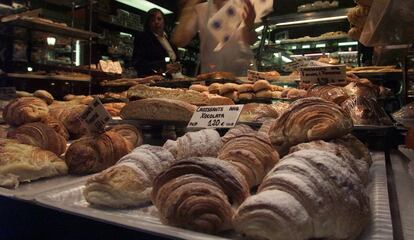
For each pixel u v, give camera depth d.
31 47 3.73
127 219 0.83
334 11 4.67
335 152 1.03
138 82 3.31
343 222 0.76
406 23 1.90
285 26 5.16
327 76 2.11
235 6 3.44
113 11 5.84
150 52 4.13
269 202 0.73
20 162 1.20
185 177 0.88
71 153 1.35
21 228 0.98
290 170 0.81
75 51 4.18
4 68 3.52
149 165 1.10
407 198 1.04
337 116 1.14
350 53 4.80
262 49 4.70
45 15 3.85
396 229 0.83
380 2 1.62
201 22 3.67
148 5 6.04
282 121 1.19
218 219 0.80
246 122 1.69
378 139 1.70
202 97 1.94
